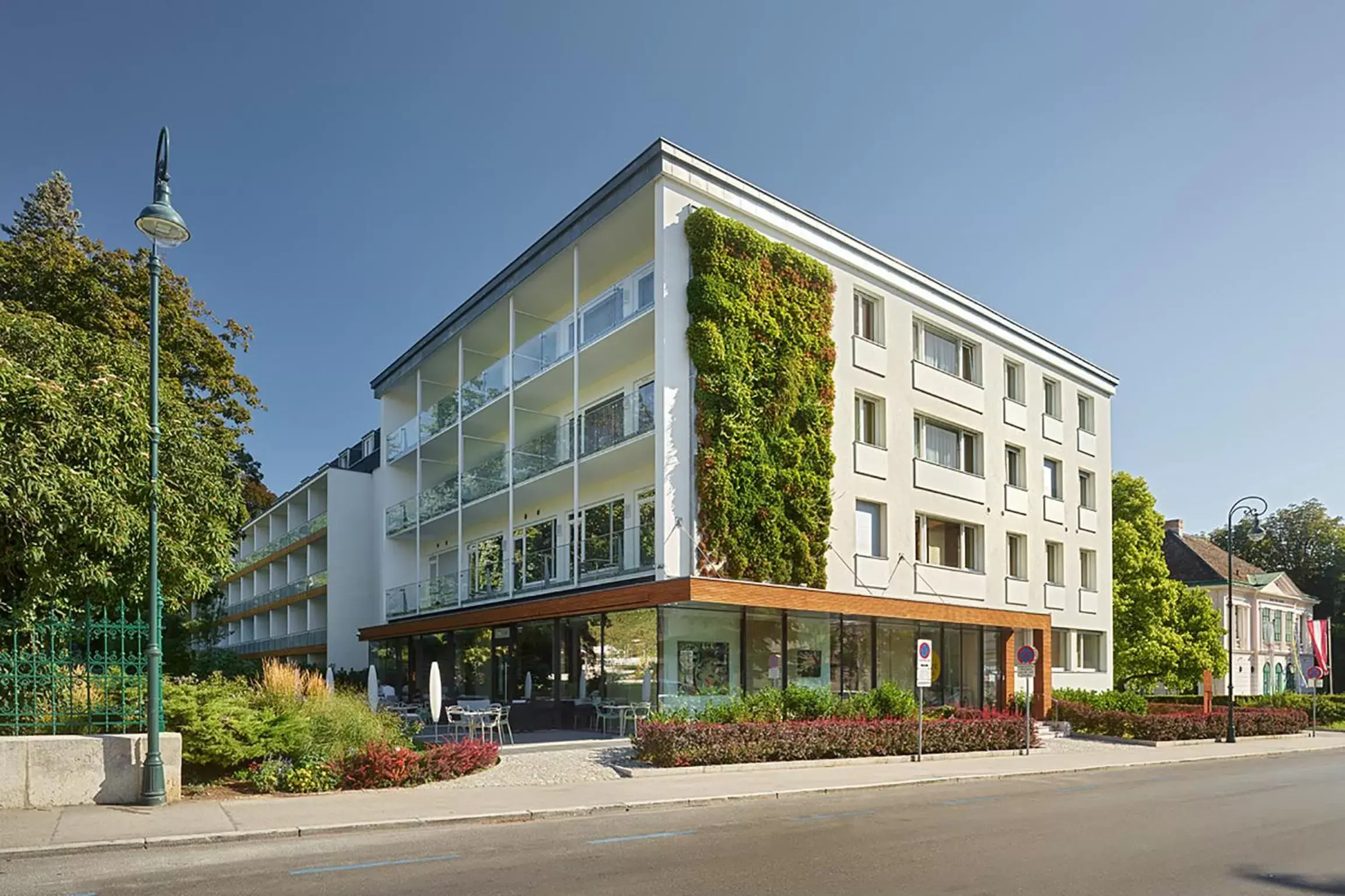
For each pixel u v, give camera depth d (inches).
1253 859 390.9
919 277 1061.8
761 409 848.3
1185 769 840.9
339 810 466.9
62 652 493.0
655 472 840.9
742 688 826.8
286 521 1935.3
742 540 817.5
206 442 683.4
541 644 960.9
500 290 1092.5
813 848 397.4
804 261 904.3
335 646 1381.6
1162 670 1453.0
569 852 384.8
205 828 412.5
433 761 569.3
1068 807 547.8
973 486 1110.4
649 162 843.4
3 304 635.5
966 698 1077.8
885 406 995.9
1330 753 1101.1
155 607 479.2
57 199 1296.8
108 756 472.1
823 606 845.8
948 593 1047.6
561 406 1097.4
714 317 823.7
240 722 535.2
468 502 1138.7
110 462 530.9
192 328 1018.7
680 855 379.2
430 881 327.9
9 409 489.7
